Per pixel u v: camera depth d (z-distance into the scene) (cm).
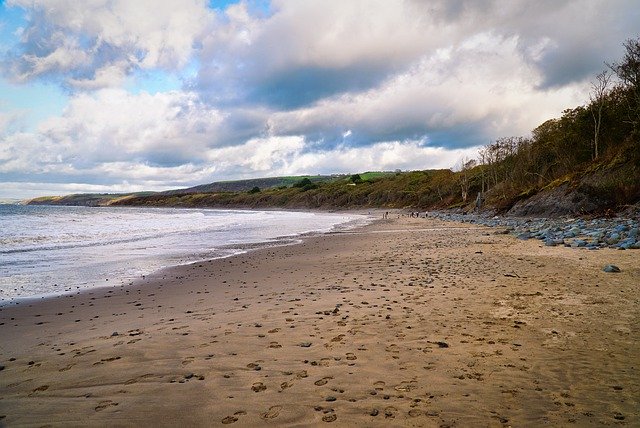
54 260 1675
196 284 1120
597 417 342
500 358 480
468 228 3016
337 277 1129
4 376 476
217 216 7619
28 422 359
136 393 410
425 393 392
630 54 3416
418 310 714
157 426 343
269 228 3891
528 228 2397
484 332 581
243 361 490
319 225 4334
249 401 383
